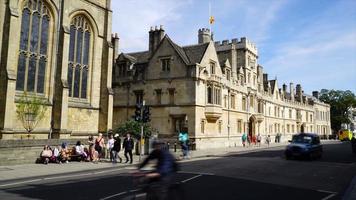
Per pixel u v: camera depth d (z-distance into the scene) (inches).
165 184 345.7
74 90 1186.0
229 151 1366.9
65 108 1084.5
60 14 1115.9
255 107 2160.4
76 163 858.8
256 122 2177.7
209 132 1577.3
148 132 1173.7
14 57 956.0
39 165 791.7
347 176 671.8
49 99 1085.1
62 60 1095.0
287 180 607.8
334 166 847.1
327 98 4163.4
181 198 362.0
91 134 1227.2
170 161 358.3
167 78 1544.0
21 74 1012.5
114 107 1689.2
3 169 706.2
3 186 508.1
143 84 1615.4
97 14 1264.8
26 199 412.8
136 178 358.0
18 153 790.5
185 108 1482.5
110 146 944.3
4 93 930.7
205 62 1561.3
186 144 1054.4
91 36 1254.9
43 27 1082.1
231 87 1827.0
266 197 447.2
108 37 1296.8
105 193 450.9
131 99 1644.9
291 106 2918.3
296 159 1029.8
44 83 1083.3
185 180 579.5
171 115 1513.3
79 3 1181.1
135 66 1688.0
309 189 519.5
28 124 984.3
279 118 2637.8
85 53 1234.6
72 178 597.6
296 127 3029.0
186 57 1579.7
